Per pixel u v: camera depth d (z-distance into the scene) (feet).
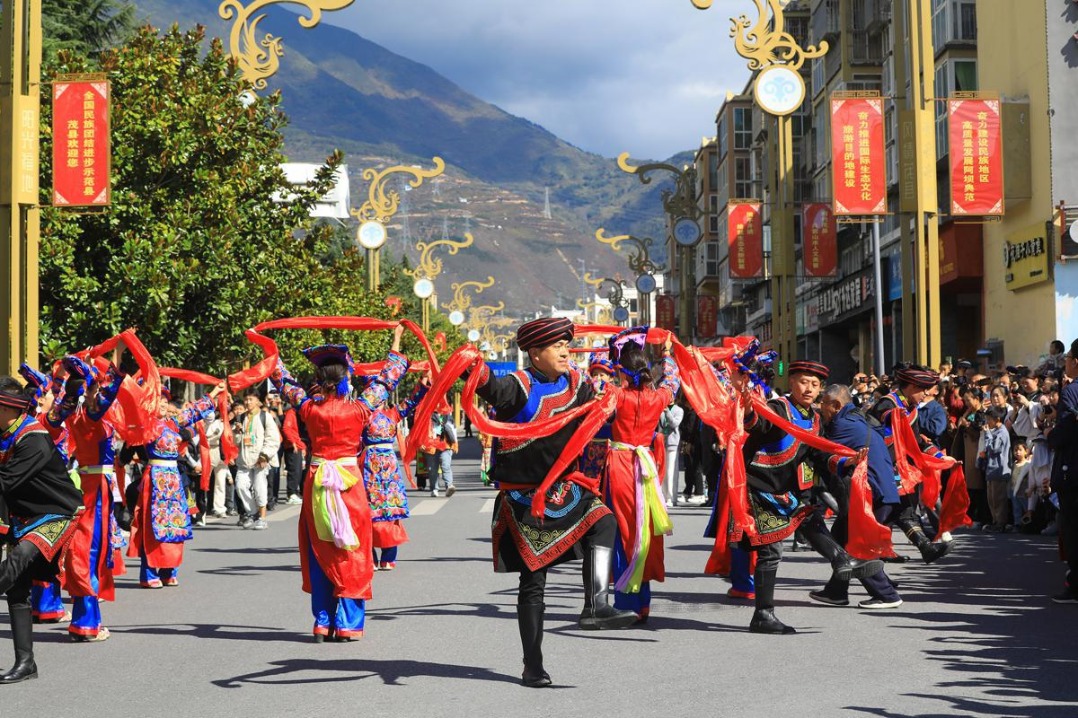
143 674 28.48
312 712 24.18
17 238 56.03
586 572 25.76
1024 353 107.34
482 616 36.32
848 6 169.89
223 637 33.55
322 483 32.07
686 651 30.04
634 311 514.27
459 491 97.40
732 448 31.91
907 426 44.04
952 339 132.46
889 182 148.77
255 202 86.12
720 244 321.93
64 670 29.09
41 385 29.96
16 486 27.55
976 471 61.67
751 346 32.14
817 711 23.49
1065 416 36.65
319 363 32.78
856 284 164.55
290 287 93.71
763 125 237.25
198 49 86.43
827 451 32.71
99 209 65.31
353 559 32.32
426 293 206.39
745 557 38.55
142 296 73.10
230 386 33.68
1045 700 24.34
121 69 79.56
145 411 32.68
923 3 82.43
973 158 88.89
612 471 31.99
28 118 56.29
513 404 25.22
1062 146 100.27
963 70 124.57
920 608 36.42
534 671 26.03
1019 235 106.52
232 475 78.59
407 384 191.42
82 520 33.01
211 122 79.41
